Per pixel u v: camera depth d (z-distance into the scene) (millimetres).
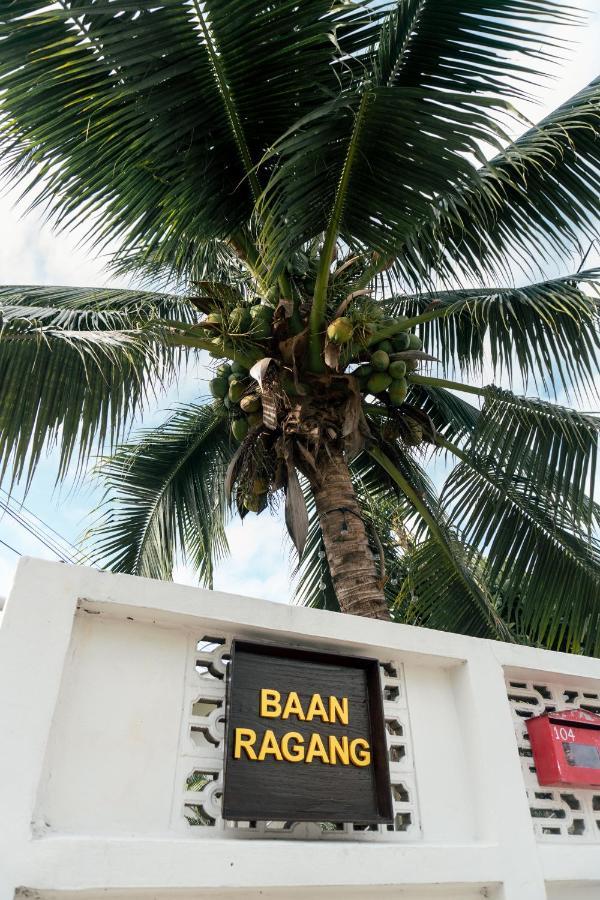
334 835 2156
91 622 2074
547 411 4570
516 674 2869
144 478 6262
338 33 3311
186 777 1988
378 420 4676
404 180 3316
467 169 3162
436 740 2486
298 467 3994
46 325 3574
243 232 4172
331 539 3852
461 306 4379
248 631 2283
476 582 5504
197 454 6426
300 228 3398
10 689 1769
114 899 1707
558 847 2445
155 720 2025
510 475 5059
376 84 3256
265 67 3137
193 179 3535
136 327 3785
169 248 4027
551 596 5078
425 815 2307
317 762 2123
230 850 1829
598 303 4402
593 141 4121
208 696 2154
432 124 2982
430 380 4633
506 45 3289
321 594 6391
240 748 2021
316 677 2279
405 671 2594
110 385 3549
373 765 2211
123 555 6133
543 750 2682
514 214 4461
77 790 1809
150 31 2838
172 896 1777
